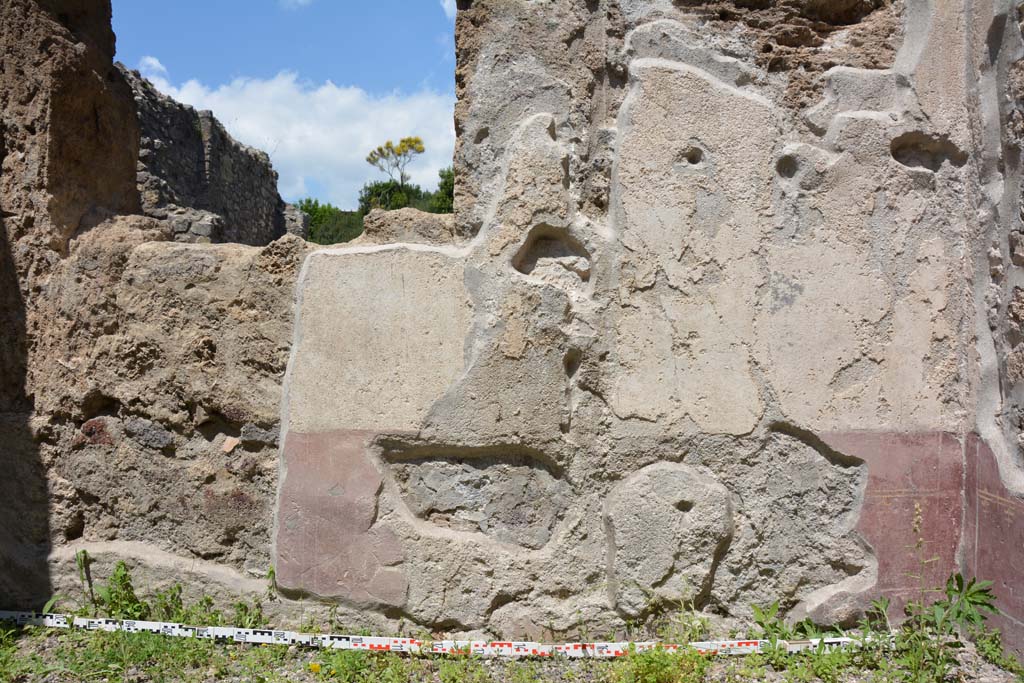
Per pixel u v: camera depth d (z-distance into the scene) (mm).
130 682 2740
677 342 3070
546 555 3076
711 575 3105
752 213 3064
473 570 3062
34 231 3250
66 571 3256
